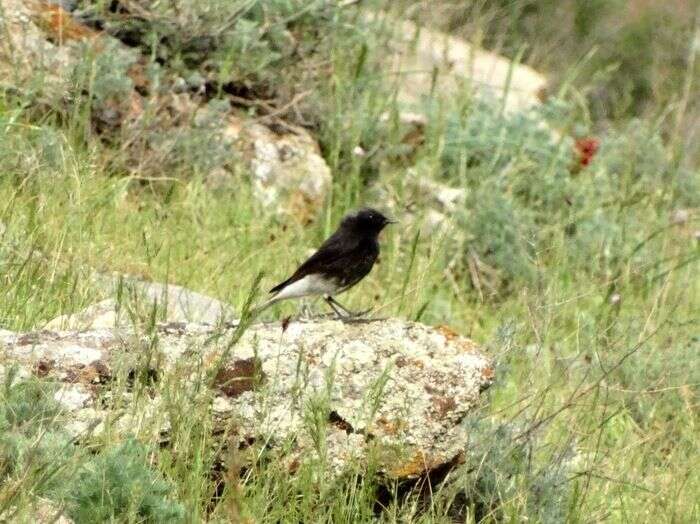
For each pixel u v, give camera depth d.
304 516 8.52
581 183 16.95
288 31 16.44
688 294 15.28
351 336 9.24
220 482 8.74
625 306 14.62
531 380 10.86
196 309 11.18
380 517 8.95
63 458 8.02
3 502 7.54
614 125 22.47
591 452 11.16
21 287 10.65
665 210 17.41
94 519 7.77
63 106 14.32
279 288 10.80
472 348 9.33
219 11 15.56
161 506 7.93
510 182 16.42
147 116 14.46
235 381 8.88
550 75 24.22
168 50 15.42
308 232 15.14
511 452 9.62
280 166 15.42
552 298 12.53
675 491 10.58
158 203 13.97
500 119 17.20
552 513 9.53
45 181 12.81
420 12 20.69
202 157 14.80
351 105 16.62
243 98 16.09
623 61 24.78
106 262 11.95
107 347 8.92
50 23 14.81
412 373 9.12
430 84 18.83
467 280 15.31
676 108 23.48
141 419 8.53
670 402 12.46
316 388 8.94
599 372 12.20
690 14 24.92
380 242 14.95
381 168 16.19
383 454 8.85
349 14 17.70
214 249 13.45
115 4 15.54
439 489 9.14
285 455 8.70
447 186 16.38
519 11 24.50
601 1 25.09
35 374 8.63
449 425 9.07
